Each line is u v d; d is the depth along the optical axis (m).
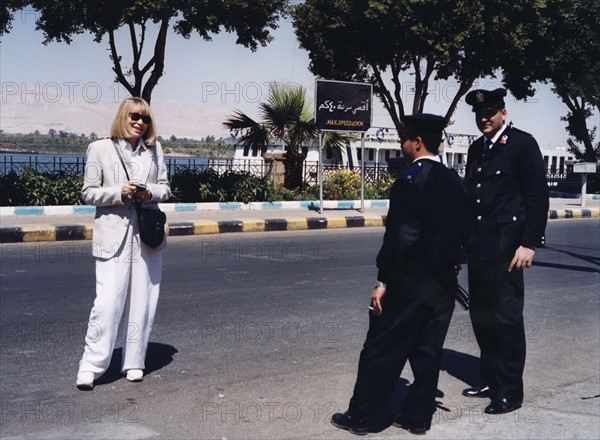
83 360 5.25
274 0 18.27
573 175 32.44
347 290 9.04
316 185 21.69
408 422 4.44
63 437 4.34
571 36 26.38
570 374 5.84
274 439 4.32
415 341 4.39
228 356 6.12
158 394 5.14
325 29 26.45
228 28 17.81
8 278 9.22
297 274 10.09
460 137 33.69
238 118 21.41
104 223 5.18
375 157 33.25
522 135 4.88
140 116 5.21
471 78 27.00
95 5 16.22
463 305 4.50
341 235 15.16
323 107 17.45
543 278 10.40
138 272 5.32
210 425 4.55
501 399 4.88
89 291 8.53
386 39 25.72
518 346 4.87
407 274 4.23
